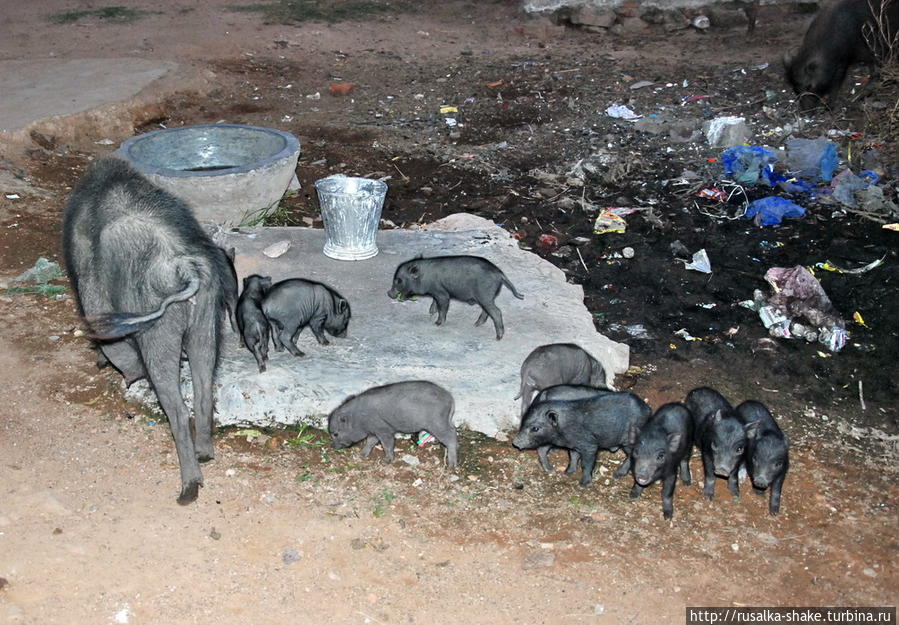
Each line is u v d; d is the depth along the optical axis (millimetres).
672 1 18547
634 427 6059
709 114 13875
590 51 17484
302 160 12250
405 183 11656
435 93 15117
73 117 12398
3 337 7855
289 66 16188
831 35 13281
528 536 5883
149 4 18859
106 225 5848
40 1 18703
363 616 5172
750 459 6148
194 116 13742
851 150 12273
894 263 9695
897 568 5770
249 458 6480
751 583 5590
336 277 8383
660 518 6137
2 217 9914
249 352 7273
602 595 5414
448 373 6996
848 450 6953
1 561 5426
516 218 10672
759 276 9438
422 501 6152
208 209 9141
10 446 6500
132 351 6770
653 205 11016
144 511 5922
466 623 5156
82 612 5105
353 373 6949
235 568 5480
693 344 8281
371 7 19750
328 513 5984
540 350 6770
